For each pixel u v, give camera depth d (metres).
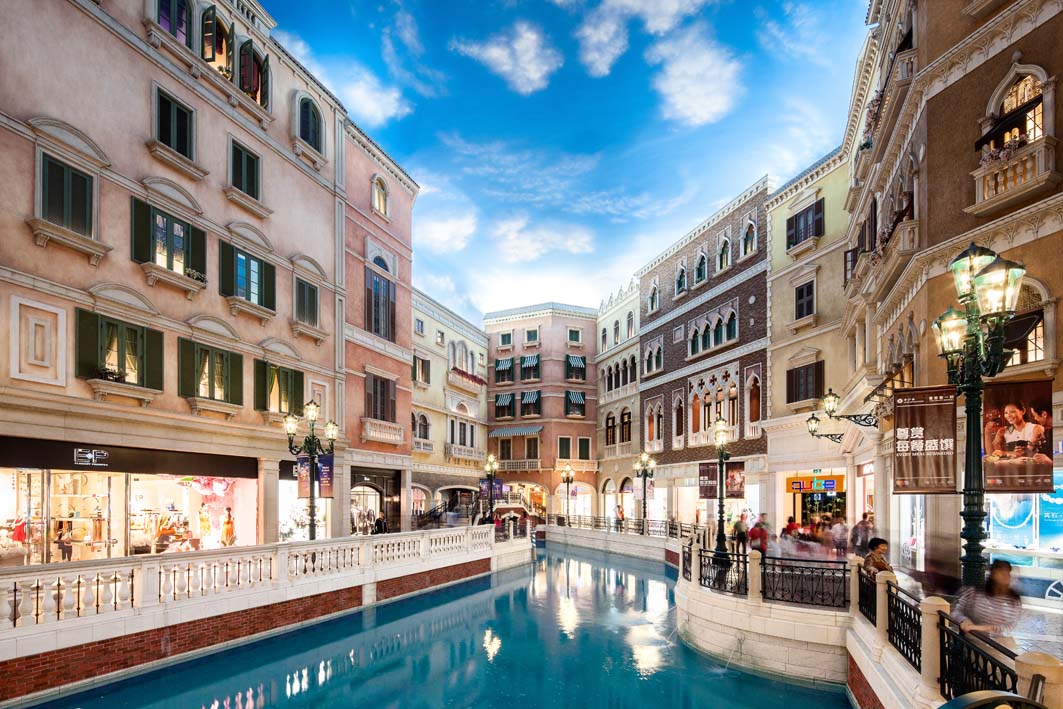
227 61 17.48
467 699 10.10
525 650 12.90
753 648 11.27
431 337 36.53
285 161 19.47
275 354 18.44
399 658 12.20
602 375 44.50
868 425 15.86
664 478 33.59
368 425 22.56
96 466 13.41
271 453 18.17
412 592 18.09
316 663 11.73
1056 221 9.93
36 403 12.10
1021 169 10.38
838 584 11.88
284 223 19.31
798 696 10.07
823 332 22.16
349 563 15.84
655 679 11.02
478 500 38.88
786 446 23.83
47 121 12.53
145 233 14.60
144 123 14.84
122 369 13.88
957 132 11.66
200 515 16.33
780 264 24.91
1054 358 9.81
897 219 13.70
